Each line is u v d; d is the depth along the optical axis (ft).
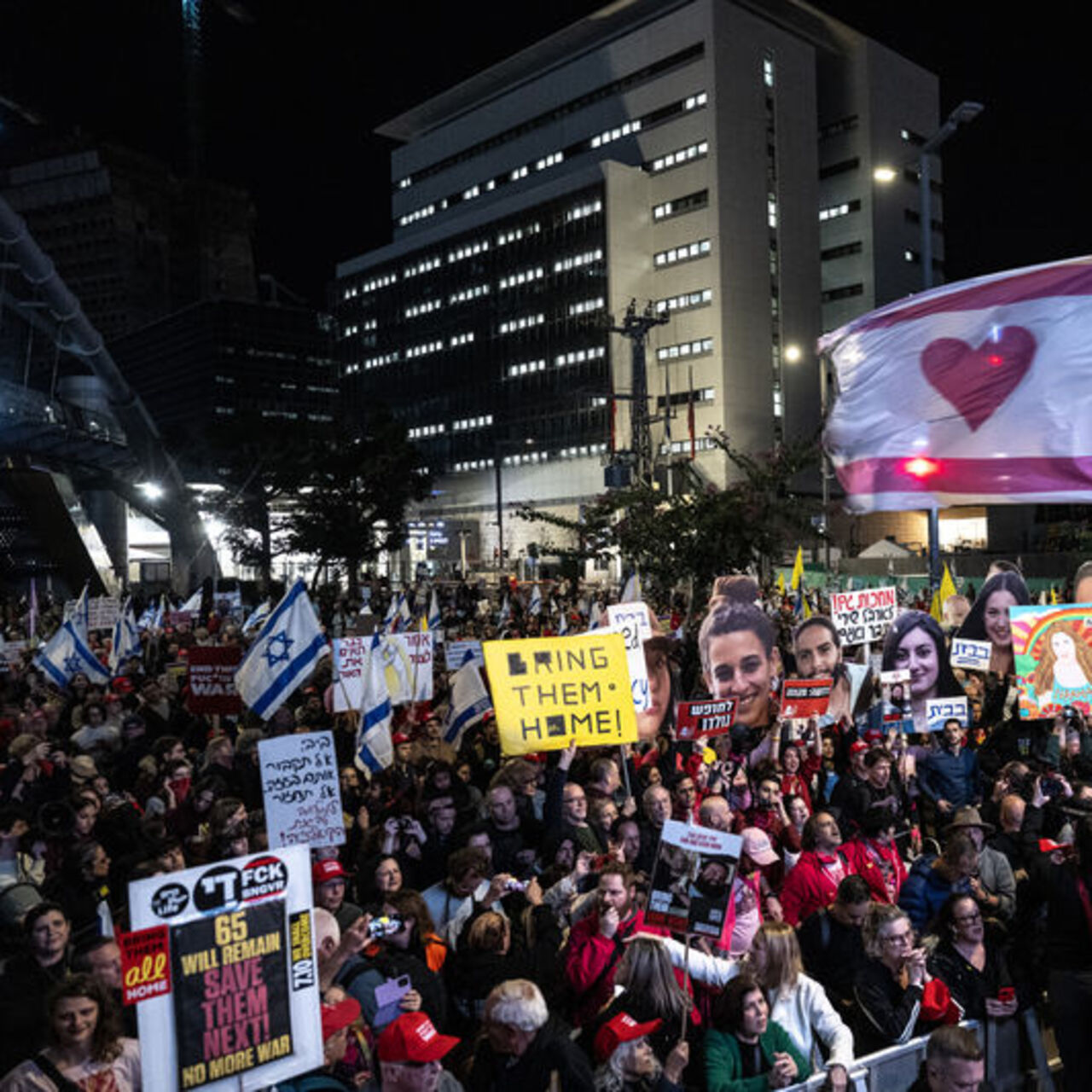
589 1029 18.51
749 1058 17.13
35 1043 17.10
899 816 30.63
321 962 16.22
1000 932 21.27
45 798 31.86
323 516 187.01
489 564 280.51
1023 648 36.06
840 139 354.54
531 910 21.24
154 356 500.74
